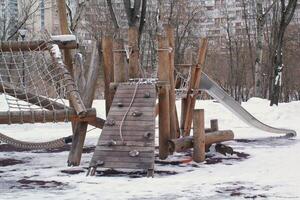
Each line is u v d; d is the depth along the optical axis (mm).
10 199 7258
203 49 12852
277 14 39000
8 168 10406
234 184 8297
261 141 15570
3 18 36281
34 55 10789
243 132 18688
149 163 9188
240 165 10508
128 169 9898
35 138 16359
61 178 9031
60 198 7309
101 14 37781
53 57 10594
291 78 52219
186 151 12672
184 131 12758
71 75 11117
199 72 12859
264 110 24844
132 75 11477
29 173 9672
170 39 11273
